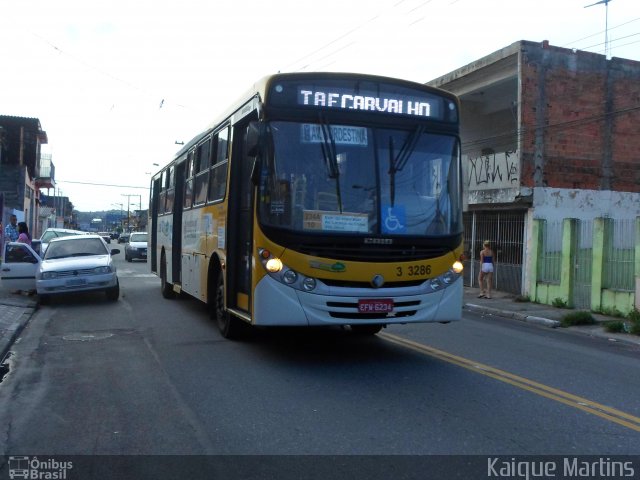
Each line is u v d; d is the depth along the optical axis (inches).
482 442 194.9
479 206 791.1
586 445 193.9
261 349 342.3
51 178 2110.0
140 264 1198.9
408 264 286.4
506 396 249.9
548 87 730.2
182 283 498.6
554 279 649.6
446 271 297.4
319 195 280.8
